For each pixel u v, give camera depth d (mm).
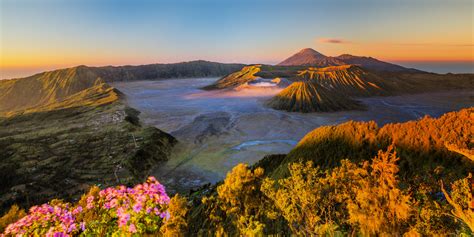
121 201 6352
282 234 11672
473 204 6656
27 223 5840
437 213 7246
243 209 10445
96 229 5824
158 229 6105
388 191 7410
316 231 8711
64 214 6062
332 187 8977
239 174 10547
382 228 7316
